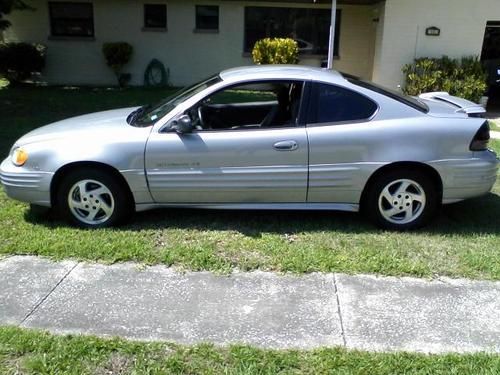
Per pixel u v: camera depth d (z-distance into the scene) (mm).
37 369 2564
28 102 11734
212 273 3627
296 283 3500
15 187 4316
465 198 4383
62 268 3666
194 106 4262
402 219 4434
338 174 4234
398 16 12328
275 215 4766
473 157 4238
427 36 12438
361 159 4195
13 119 9586
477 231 4461
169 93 13680
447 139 4184
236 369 2584
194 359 2662
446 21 12312
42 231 4293
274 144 4156
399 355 2699
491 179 4352
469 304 3262
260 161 4191
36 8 14922
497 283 3545
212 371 2570
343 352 2725
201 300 3273
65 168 4254
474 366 2613
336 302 3266
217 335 2896
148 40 15156
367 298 3318
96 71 15547
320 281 3533
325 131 4164
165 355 2697
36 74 15547
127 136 4215
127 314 3104
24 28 15172
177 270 3662
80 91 13922
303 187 4273
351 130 4160
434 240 4254
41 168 4242
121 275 3584
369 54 14844
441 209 5027
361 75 15094
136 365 2609
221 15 14773
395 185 4344
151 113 4582
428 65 12023
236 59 15188
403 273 3658
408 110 4242
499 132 9352
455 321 3066
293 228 4461
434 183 4352
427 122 4191
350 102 4234
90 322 3012
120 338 2836
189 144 4172
